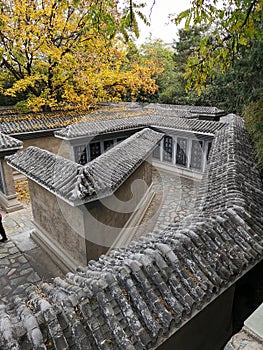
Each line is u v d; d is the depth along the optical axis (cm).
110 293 216
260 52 532
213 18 278
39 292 234
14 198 907
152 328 200
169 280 233
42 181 526
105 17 295
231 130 812
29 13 1103
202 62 321
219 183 439
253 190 420
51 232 637
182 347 286
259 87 674
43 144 1207
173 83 2389
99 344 185
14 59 1257
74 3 351
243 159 558
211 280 241
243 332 155
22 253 654
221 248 274
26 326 179
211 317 316
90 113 1416
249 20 268
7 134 1043
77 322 189
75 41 1232
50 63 1315
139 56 2305
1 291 534
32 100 1324
